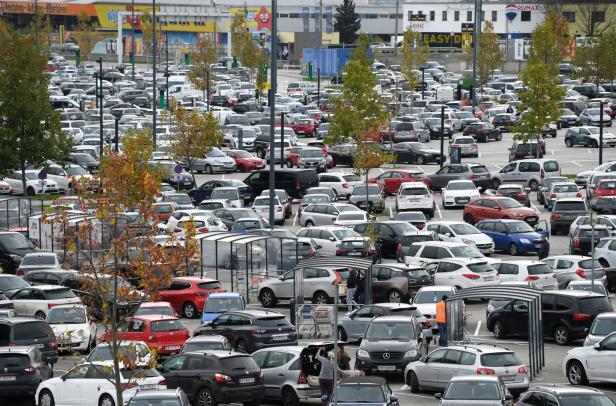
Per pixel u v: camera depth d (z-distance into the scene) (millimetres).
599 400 61125
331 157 198750
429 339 89375
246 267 111312
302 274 106188
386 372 80812
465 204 161750
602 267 117000
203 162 198125
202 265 114000
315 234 131875
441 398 65750
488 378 65250
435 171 192500
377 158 160000
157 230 72938
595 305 92562
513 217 142875
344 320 93438
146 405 62844
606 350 77000
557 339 93000
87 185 75375
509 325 94875
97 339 97625
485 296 83875
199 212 141500
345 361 77188
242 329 87938
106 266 73250
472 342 86812
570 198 146375
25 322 87000
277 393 76250
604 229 126250
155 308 94562
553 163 171500
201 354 74938
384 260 131500
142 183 69062
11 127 164625
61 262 124188
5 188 176875
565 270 112625
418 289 108625
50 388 75125
